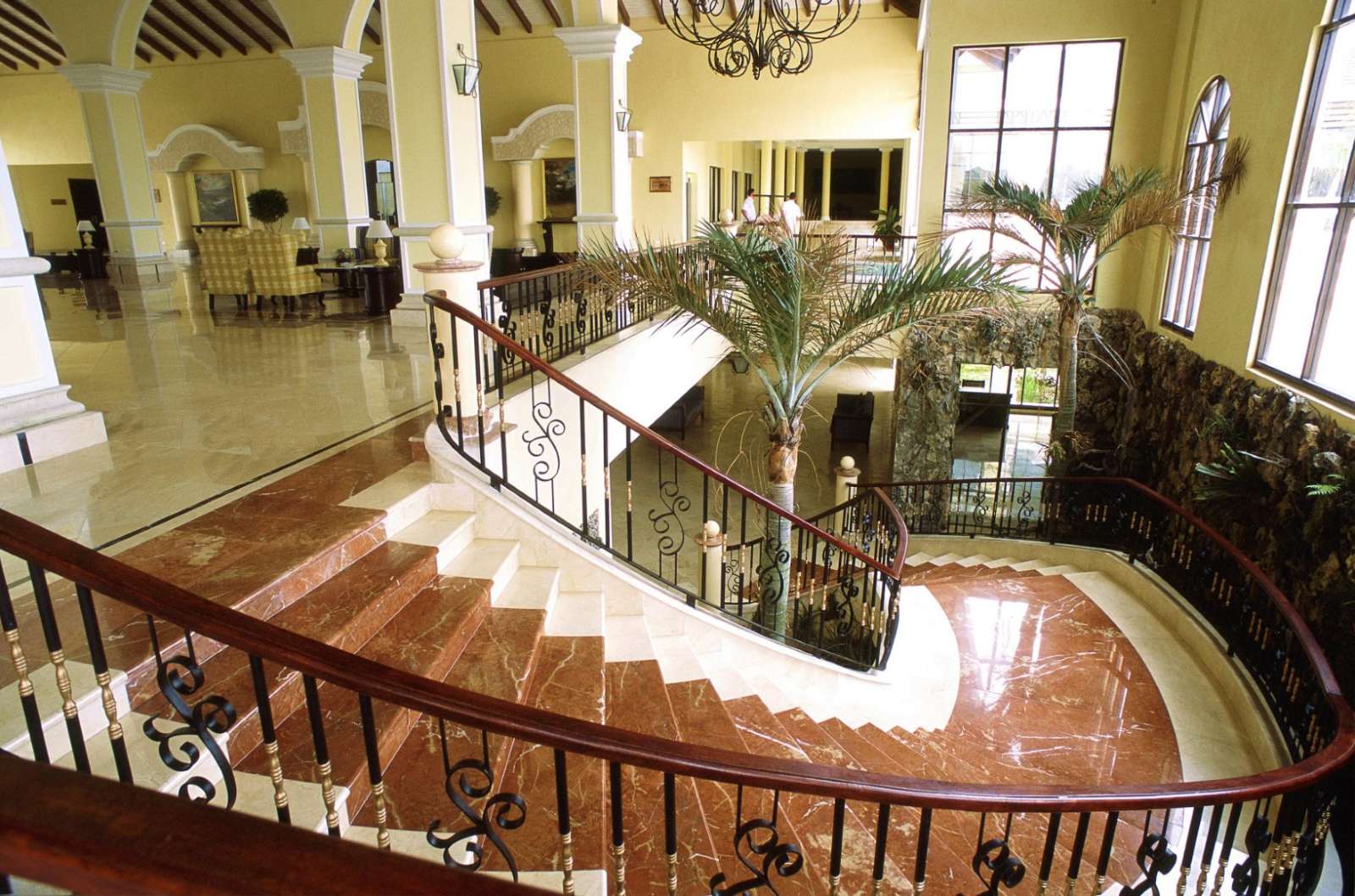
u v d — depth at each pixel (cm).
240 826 61
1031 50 946
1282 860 245
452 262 388
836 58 1226
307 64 910
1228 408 660
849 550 474
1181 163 848
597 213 898
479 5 1283
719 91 1279
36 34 1378
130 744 209
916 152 1241
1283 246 619
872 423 1424
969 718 468
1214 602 560
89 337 726
